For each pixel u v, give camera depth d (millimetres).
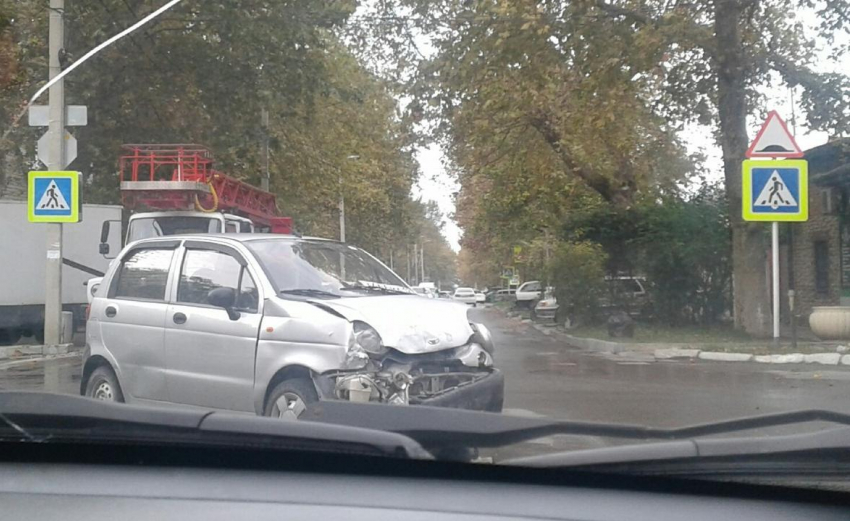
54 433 3799
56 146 17719
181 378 7262
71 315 18859
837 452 3572
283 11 23266
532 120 21703
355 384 6270
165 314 7484
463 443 4031
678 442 3754
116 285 8141
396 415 4242
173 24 24031
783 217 14820
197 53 24422
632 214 23094
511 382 12070
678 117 21141
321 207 39031
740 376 12820
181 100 24906
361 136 30828
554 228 27047
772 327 19156
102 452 3682
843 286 23781
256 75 24266
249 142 25422
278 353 6688
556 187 26094
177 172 18984
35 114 17797
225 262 7453
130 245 8250
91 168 25094
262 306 6953
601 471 3504
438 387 6609
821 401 10227
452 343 6824
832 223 24406
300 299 6918
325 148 30266
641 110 20328
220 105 24750
